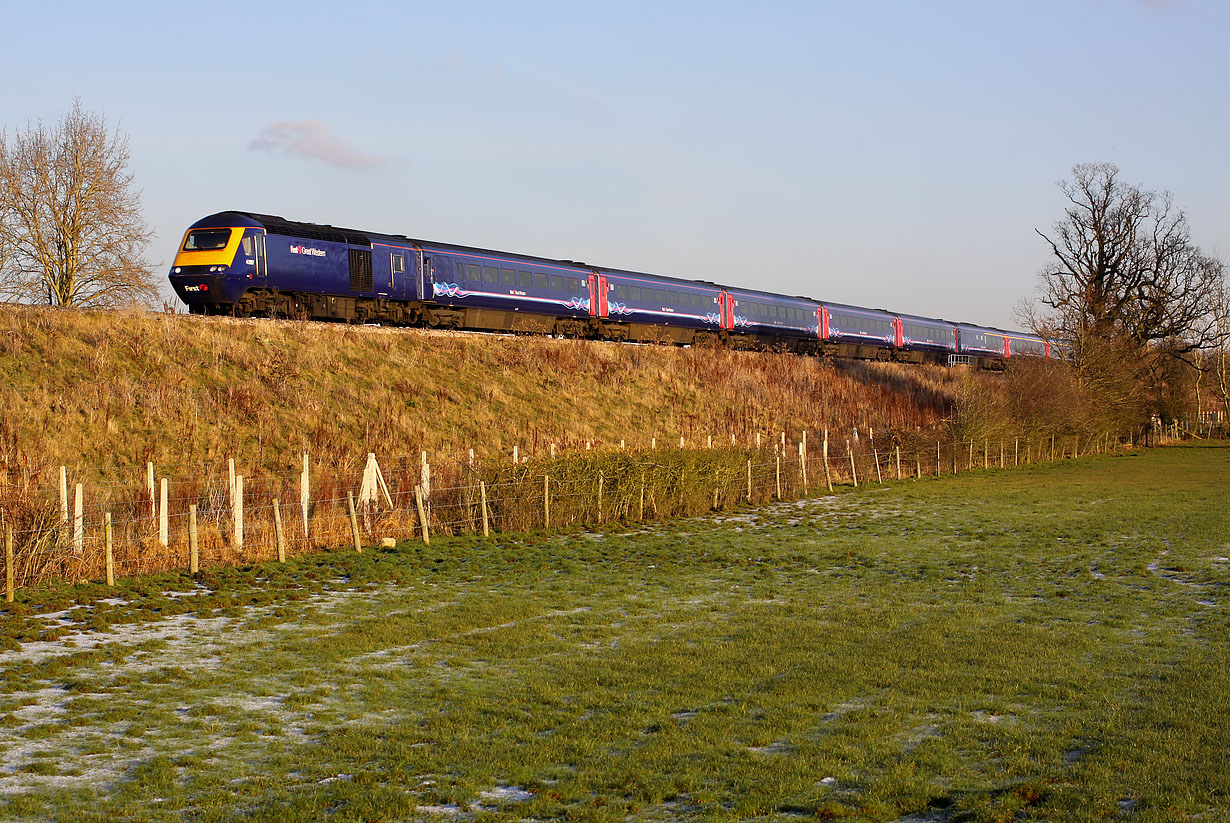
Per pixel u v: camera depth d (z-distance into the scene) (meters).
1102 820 6.43
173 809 7.13
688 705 9.63
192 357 30.41
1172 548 20.08
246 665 11.47
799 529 24.30
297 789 7.55
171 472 24.86
